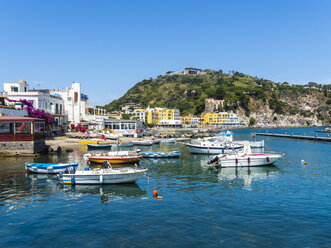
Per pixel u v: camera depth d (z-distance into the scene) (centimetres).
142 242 1404
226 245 1370
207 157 4816
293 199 2158
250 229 1566
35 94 6706
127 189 2477
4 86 7244
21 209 1917
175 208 1941
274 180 2886
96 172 2644
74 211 1881
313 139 9306
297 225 1623
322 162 4159
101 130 8919
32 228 1589
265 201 2105
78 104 9100
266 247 1353
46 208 1939
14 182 2691
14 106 5991
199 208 1939
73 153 4922
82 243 1398
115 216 1780
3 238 1461
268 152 5253
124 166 3738
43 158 4238
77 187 2527
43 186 2552
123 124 10525
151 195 2284
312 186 2605
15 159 4094
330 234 1499
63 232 1532
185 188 2530
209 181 2839
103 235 1489
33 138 4388
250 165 3712
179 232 1524
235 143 6356
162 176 3098
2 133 4331
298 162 4159
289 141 8838
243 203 2056
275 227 1595
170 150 6012
